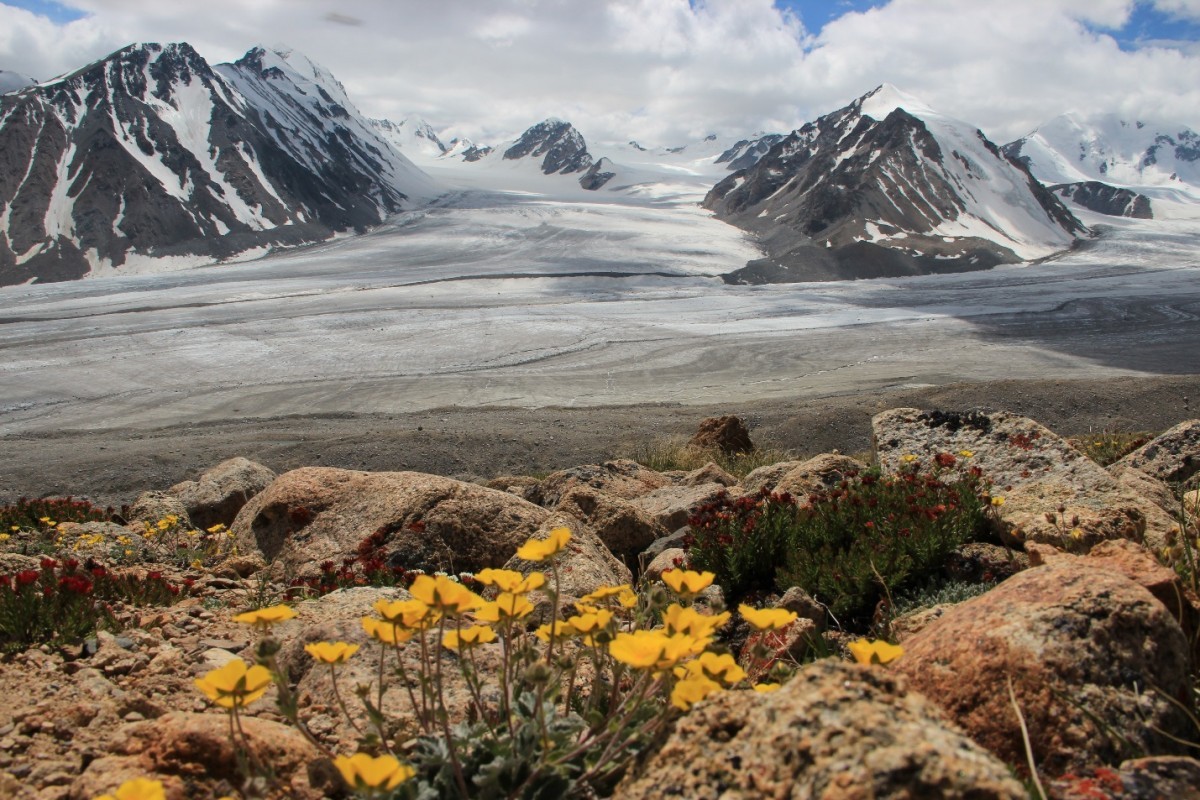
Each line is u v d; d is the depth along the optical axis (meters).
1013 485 6.73
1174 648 2.69
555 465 26.86
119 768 2.49
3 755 2.78
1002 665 2.59
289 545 7.43
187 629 4.40
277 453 27.78
